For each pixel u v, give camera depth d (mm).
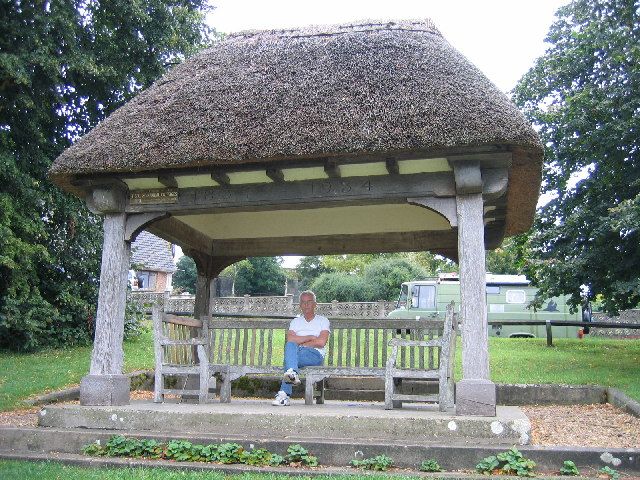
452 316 7016
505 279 23375
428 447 5512
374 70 7453
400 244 9859
